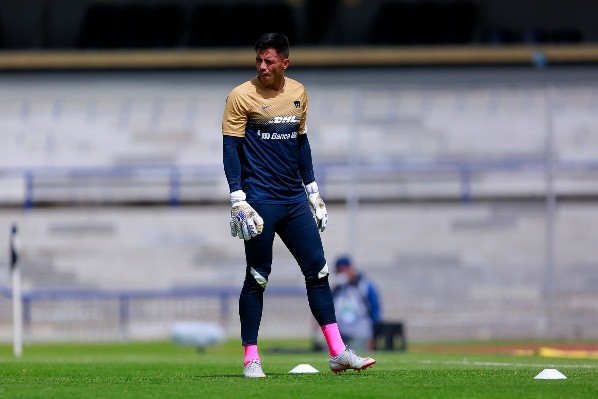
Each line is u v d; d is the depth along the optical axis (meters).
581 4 106.19
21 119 97.88
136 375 31.97
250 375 28.70
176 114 98.25
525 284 92.69
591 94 96.56
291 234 29.00
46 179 95.62
